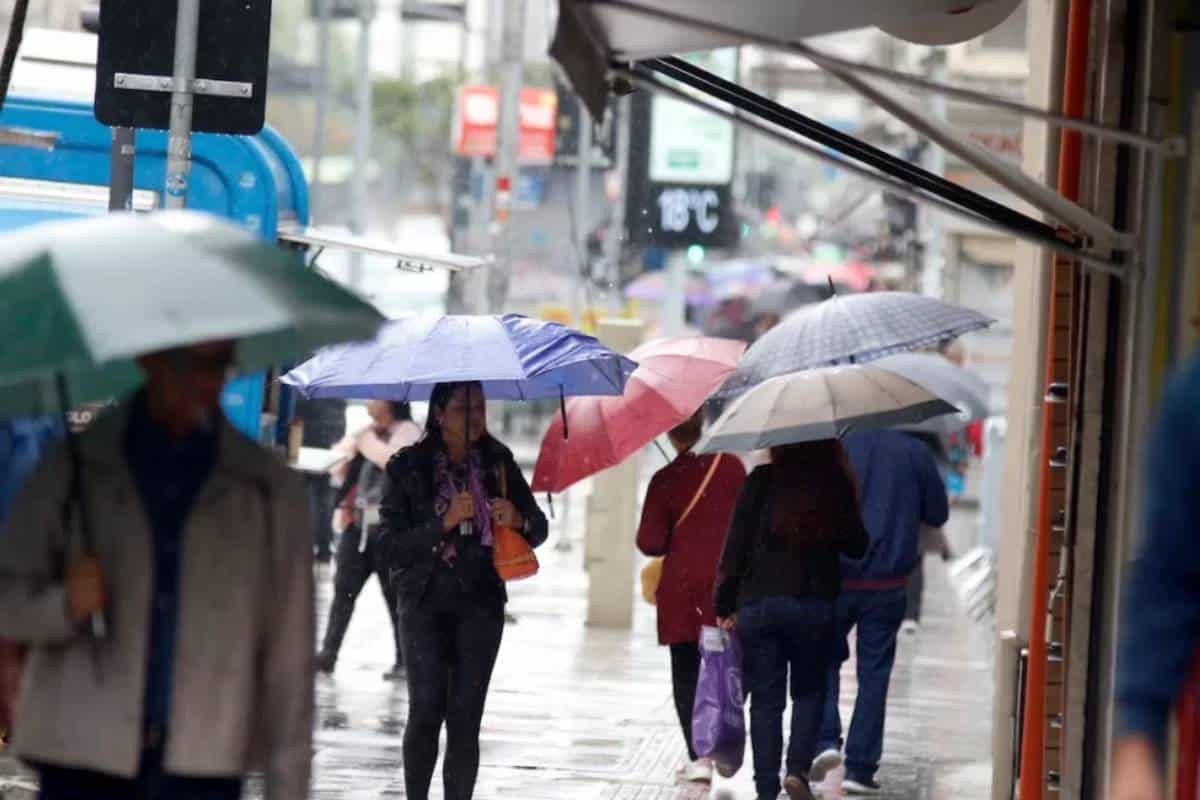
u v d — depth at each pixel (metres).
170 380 12.36
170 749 12.17
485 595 20.56
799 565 22.80
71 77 28.02
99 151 27.75
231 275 11.76
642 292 128.00
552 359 20.94
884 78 13.98
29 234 12.06
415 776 20.58
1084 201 18.02
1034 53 25.47
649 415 24.25
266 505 12.48
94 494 12.31
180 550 12.28
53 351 11.16
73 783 12.31
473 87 91.81
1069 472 17.67
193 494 12.40
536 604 44.53
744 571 23.09
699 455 24.67
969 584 51.62
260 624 12.46
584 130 100.56
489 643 20.64
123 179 20.97
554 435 24.12
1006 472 25.36
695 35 14.45
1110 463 17.19
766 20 15.17
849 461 23.52
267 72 19.61
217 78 19.59
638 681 34.25
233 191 27.53
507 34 83.75
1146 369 16.41
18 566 12.26
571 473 24.09
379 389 22.72
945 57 71.38
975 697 34.94
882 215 87.94
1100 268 16.47
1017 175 16.20
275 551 12.49
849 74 15.94
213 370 12.45
